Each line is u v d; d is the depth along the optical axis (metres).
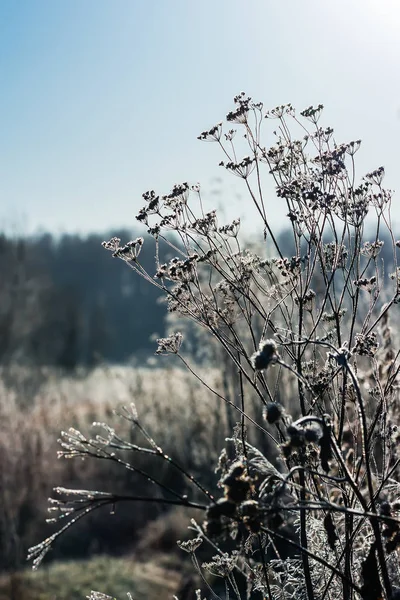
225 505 1.79
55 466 9.89
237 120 2.69
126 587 7.50
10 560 8.02
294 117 2.69
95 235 52.44
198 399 9.24
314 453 2.38
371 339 2.51
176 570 7.87
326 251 2.78
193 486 8.70
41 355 28.69
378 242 2.64
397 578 2.65
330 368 2.60
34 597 7.45
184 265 2.68
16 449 9.74
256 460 2.20
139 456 10.03
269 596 2.48
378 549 2.07
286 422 2.29
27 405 12.50
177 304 2.77
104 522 9.45
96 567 8.11
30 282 33.66
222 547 4.38
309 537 2.76
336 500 2.89
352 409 3.07
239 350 2.66
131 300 45.91
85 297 48.31
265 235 2.68
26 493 9.44
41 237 53.06
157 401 10.35
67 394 14.15
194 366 9.17
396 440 2.69
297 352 2.65
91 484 9.90
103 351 36.62
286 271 2.62
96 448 2.07
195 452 8.72
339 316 2.62
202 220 2.71
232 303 2.79
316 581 2.75
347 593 2.29
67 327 34.16
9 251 32.16
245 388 6.29
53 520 1.93
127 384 11.51
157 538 8.58
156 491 9.48
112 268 50.38
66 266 51.31
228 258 2.75
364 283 2.62
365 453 2.04
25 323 30.81
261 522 1.82
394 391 2.88
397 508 2.22
